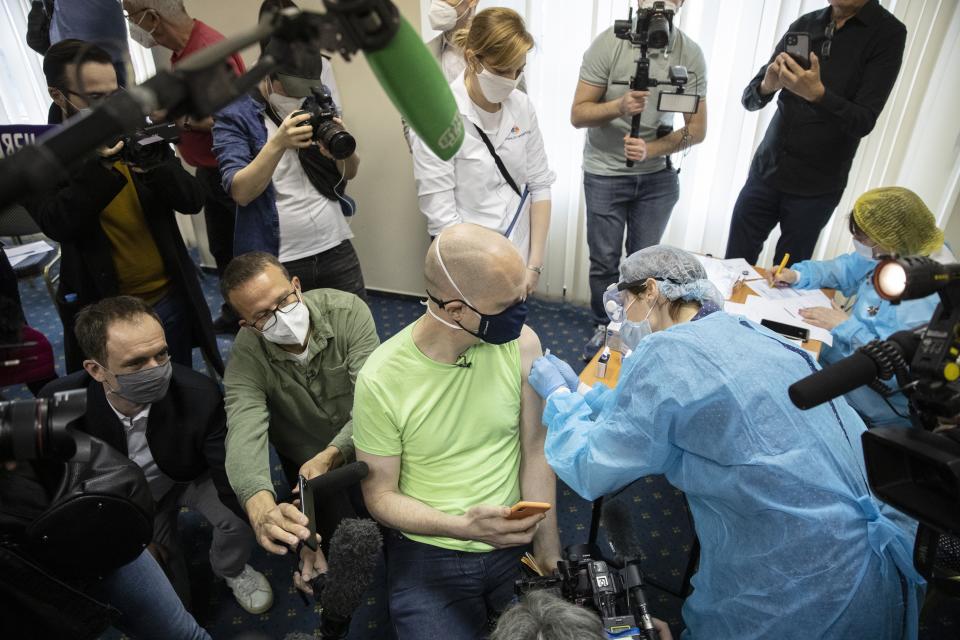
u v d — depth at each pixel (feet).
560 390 5.00
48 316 12.05
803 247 9.34
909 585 4.05
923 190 9.32
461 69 8.59
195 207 7.43
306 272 8.19
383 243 11.98
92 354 5.10
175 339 8.13
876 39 7.82
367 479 4.91
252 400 5.75
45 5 8.75
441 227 7.85
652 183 9.47
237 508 5.89
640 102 7.85
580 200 10.66
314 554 5.28
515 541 4.53
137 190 7.04
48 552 3.25
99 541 3.34
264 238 7.63
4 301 3.14
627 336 5.57
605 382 6.25
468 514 4.54
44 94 12.92
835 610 3.84
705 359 3.86
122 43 6.19
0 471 3.20
